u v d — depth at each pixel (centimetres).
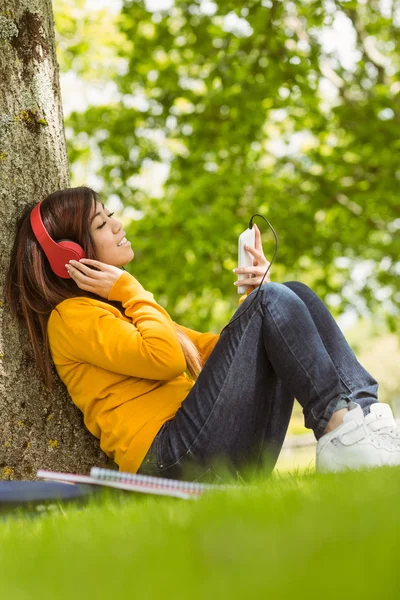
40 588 97
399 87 1104
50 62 349
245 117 1005
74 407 320
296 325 264
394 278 1180
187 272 1068
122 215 1150
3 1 338
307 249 1095
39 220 306
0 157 325
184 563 99
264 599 77
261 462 285
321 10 942
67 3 1247
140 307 297
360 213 1138
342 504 137
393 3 1134
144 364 281
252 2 929
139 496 223
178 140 1106
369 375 274
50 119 343
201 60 1038
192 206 1051
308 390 258
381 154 1081
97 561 111
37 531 168
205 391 274
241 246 325
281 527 118
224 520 135
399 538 96
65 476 204
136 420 282
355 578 79
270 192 1103
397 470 204
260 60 982
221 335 279
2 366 309
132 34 1056
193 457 271
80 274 300
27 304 307
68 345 291
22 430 310
